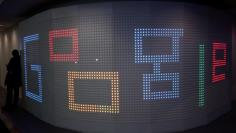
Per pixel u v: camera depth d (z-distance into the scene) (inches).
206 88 261.7
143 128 232.4
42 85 285.1
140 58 231.1
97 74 237.5
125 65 231.3
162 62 234.7
